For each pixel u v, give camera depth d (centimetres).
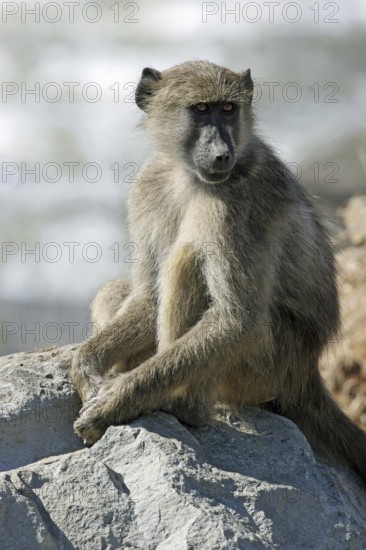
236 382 1107
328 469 1094
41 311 2578
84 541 905
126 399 1023
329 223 1590
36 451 1016
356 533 976
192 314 1091
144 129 1288
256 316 1073
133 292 1195
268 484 970
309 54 3575
